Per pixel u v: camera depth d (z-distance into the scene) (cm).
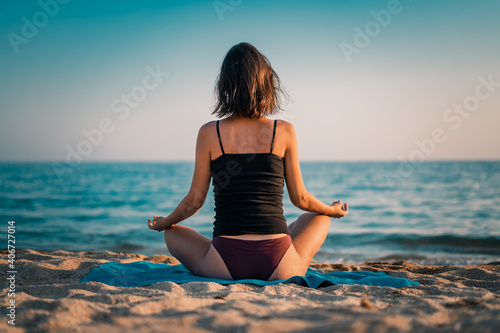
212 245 247
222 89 251
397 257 684
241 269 239
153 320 140
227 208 241
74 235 1042
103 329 132
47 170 6706
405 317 135
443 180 3350
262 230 238
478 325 121
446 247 818
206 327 131
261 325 130
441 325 128
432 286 237
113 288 225
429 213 1549
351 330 122
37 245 862
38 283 272
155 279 261
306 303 174
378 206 1827
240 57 245
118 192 2642
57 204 1961
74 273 303
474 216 1437
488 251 762
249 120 246
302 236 263
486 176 3781
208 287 219
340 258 679
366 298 191
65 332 131
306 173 5156
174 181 3747
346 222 1350
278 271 239
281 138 242
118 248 812
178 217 264
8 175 4834
